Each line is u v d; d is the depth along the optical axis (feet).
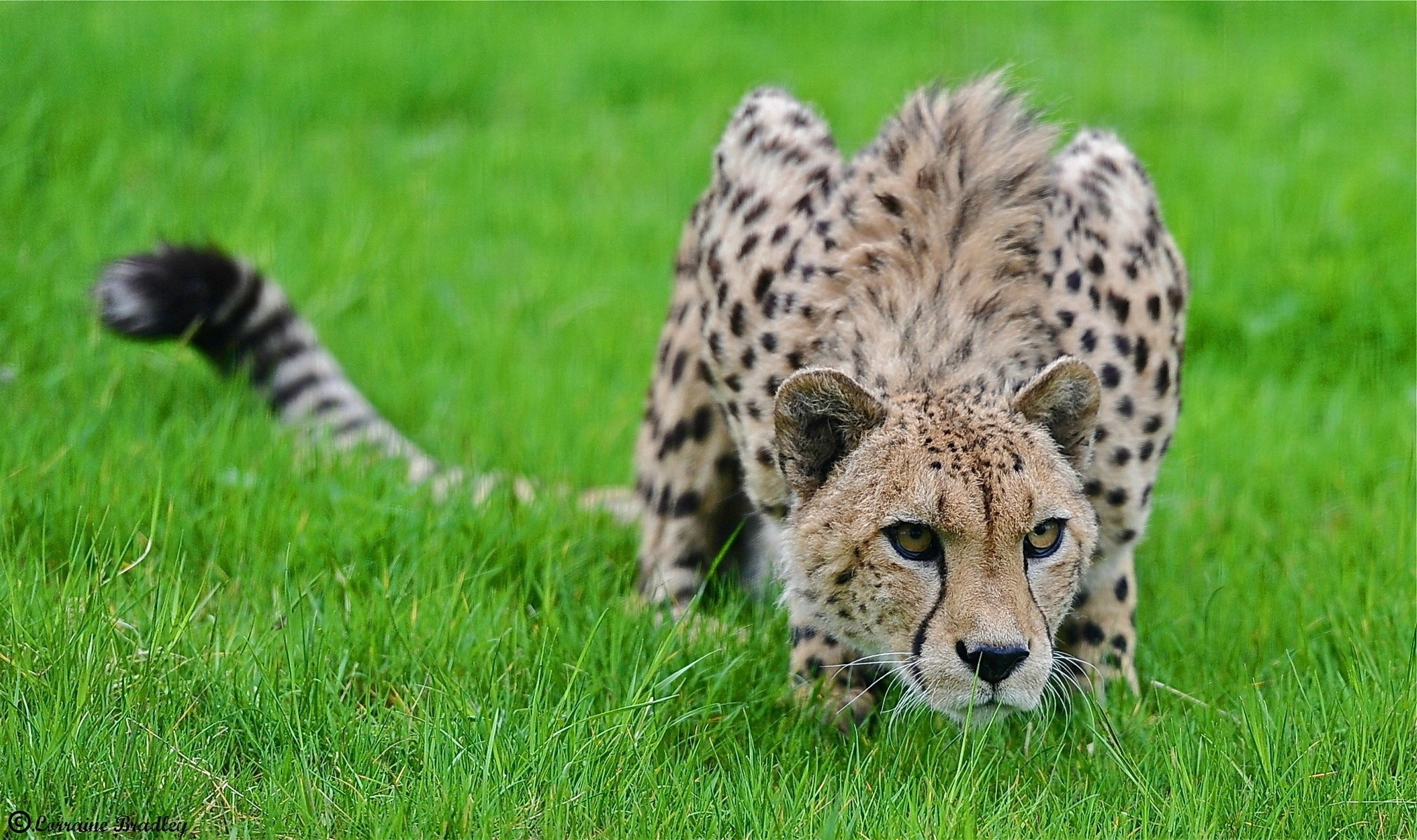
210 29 65.21
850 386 25.50
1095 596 29.84
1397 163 55.62
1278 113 62.95
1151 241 30.60
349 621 29.14
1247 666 30.25
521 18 73.67
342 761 25.16
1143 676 30.60
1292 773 25.73
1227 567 34.17
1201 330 46.65
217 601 30.48
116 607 28.37
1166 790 26.35
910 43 73.20
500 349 45.03
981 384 27.32
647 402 36.09
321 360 41.01
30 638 26.68
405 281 49.16
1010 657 24.68
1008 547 24.90
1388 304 46.24
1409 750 26.43
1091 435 26.55
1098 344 28.58
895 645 25.82
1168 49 71.87
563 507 36.24
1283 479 38.40
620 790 24.72
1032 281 28.58
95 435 36.32
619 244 53.26
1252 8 79.25
